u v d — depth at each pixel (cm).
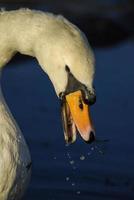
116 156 1495
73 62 890
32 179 1355
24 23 918
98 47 2734
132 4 3222
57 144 1544
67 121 928
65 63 894
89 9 3086
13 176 922
